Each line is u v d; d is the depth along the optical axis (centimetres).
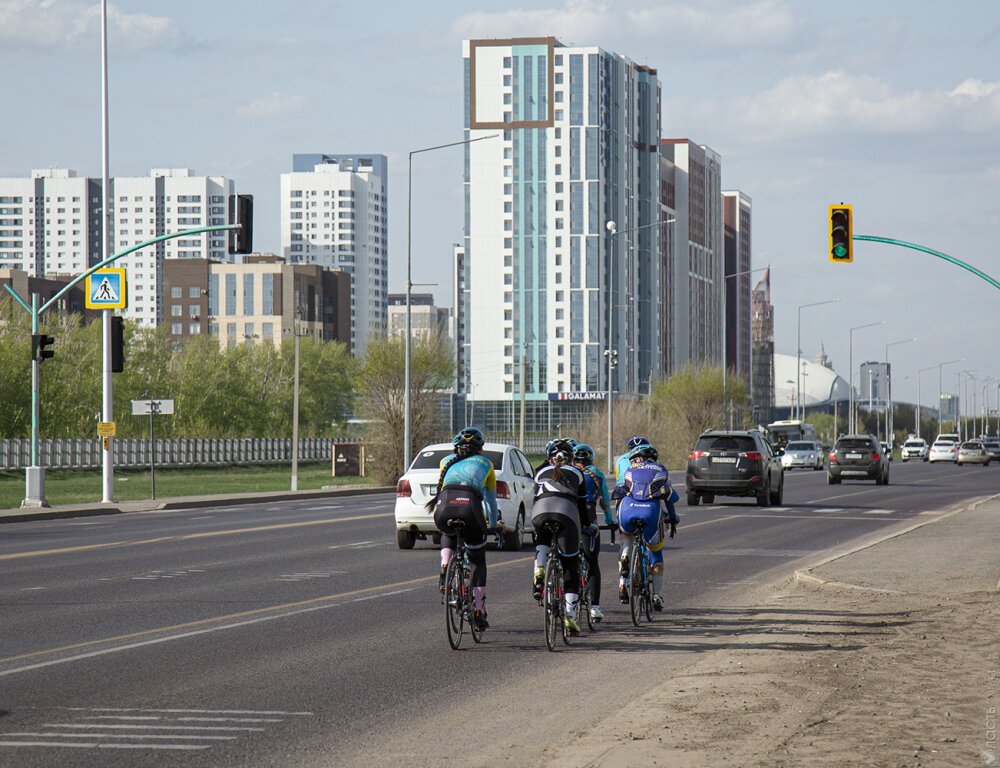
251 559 3288
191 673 1638
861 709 1340
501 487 3594
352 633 1998
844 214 4938
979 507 5131
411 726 1325
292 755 1195
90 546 3706
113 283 5994
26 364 12450
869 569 2852
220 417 17088
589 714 1390
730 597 2498
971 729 1233
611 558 3359
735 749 1156
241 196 5188
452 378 9456
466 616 1886
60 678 1597
